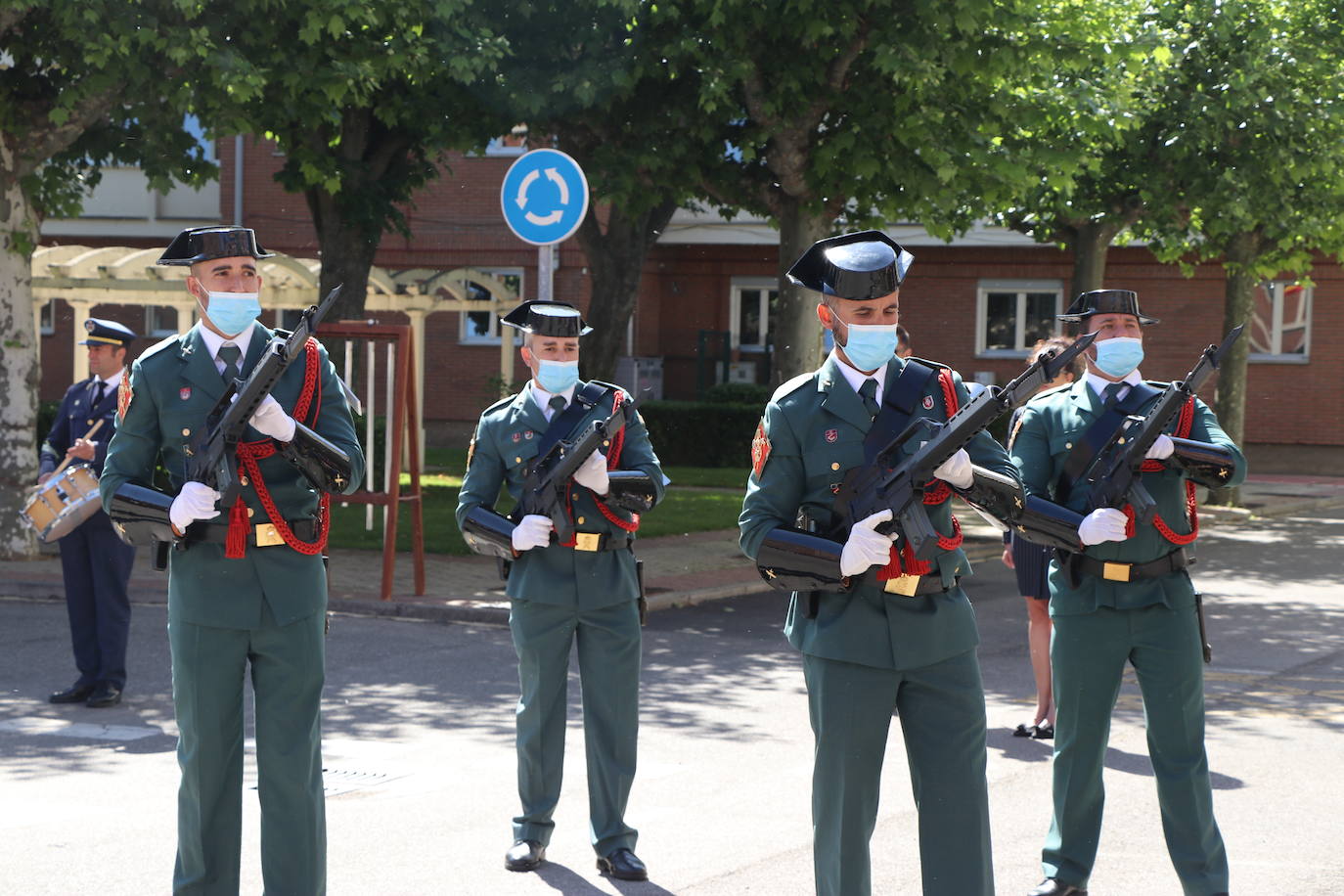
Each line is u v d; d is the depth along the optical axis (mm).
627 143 14578
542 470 5613
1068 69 15141
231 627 4383
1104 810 6289
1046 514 4887
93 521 8172
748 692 8742
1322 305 26859
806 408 4148
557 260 26688
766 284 29000
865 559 3889
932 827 4125
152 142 14164
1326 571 14422
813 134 14367
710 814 6188
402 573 12828
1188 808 4895
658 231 19016
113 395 8766
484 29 13359
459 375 27859
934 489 4133
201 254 4434
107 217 27922
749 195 15312
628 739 5547
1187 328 27266
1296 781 6758
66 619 10984
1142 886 5309
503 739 7527
